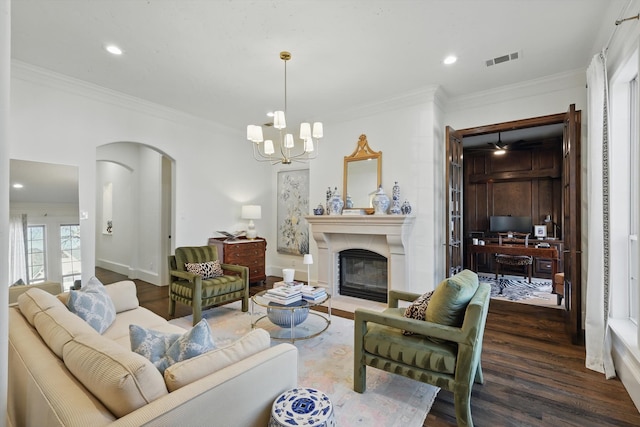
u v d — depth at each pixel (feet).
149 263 18.90
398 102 13.80
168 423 3.24
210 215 17.60
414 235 13.52
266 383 4.34
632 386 7.00
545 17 8.28
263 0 7.67
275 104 14.74
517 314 13.07
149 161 18.85
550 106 11.95
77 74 11.68
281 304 9.53
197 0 7.68
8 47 3.08
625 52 7.79
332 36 9.22
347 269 16.19
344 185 15.57
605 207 8.77
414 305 7.33
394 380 7.75
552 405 6.82
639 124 6.47
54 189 11.81
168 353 4.41
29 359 4.32
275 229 21.36
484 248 19.02
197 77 11.91
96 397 3.47
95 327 6.91
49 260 11.64
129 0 7.66
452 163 13.06
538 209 20.85
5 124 3.02
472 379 6.24
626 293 8.61
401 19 8.39
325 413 4.03
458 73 11.55
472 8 7.94
